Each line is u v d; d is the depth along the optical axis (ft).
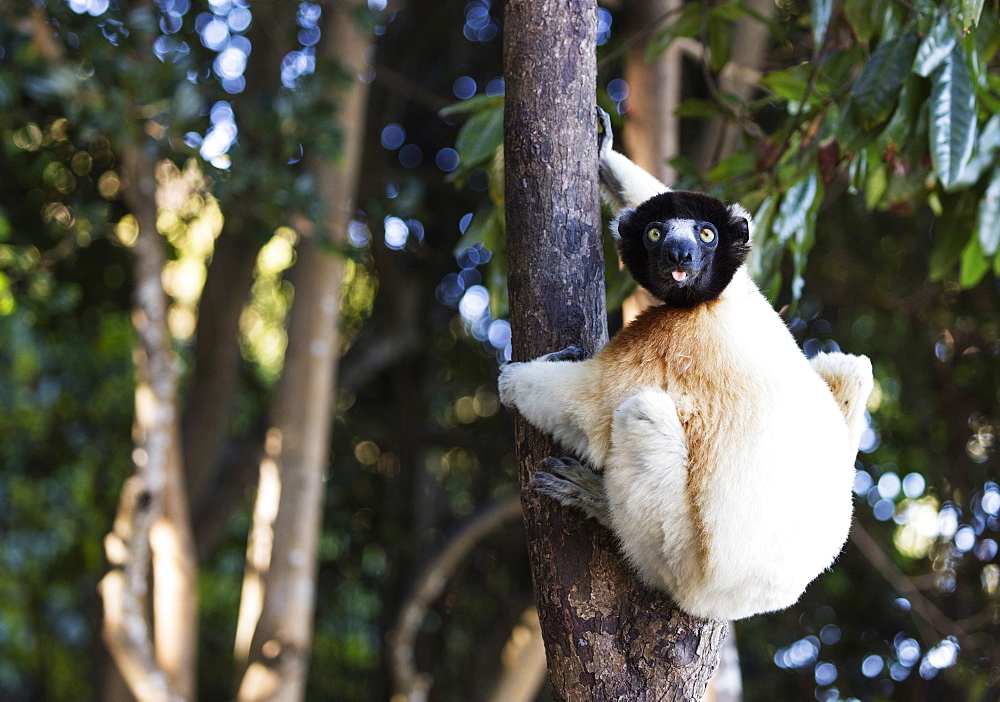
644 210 10.96
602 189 12.63
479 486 36.76
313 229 21.81
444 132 34.04
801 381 10.06
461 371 35.37
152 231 21.08
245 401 37.70
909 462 31.55
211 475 29.45
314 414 23.32
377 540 35.06
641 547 9.34
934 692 31.35
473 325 34.71
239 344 29.78
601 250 9.95
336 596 36.50
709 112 16.33
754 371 9.81
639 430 9.22
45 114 22.71
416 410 34.78
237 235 28.66
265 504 22.97
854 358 11.21
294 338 23.57
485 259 33.78
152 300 20.80
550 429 9.66
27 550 33.01
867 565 31.94
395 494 34.81
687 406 9.57
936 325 30.78
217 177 20.38
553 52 9.77
